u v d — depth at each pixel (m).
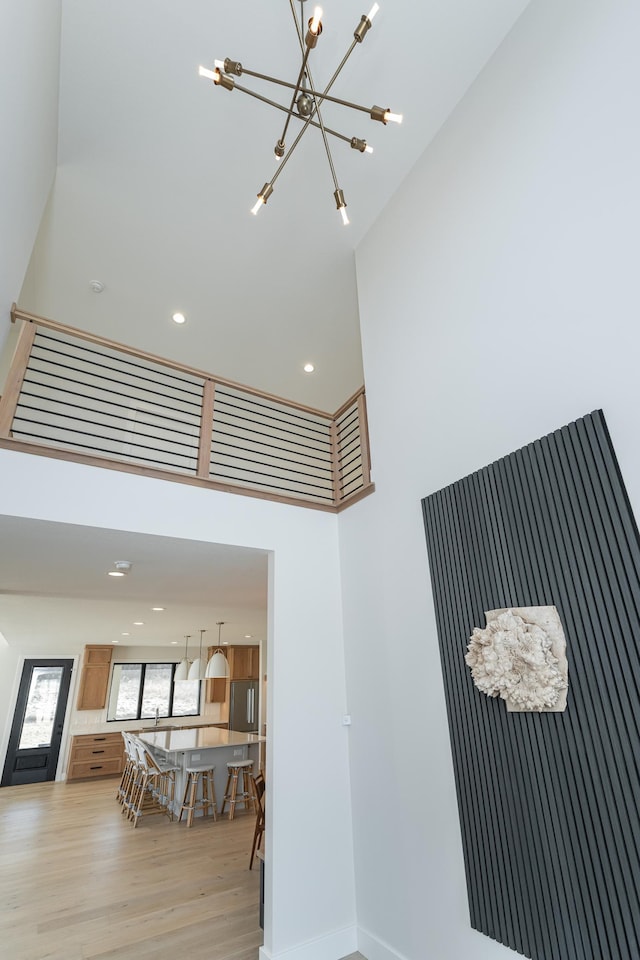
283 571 3.68
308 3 2.94
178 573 4.30
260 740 6.67
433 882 2.61
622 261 2.20
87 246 4.56
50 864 4.58
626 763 1.82
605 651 1.95
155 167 3.86
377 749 3.21
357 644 3.60
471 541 2.67
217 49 3.16
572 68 2.62
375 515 3.64
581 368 2.30
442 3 2.95
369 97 3.44
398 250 3.93
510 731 2.29
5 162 2.26
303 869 3.04
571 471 2.21
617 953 1.75
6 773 8.94
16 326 5.52
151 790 6.96
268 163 3.86
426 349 3.39
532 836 2.11
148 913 3.52
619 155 2.30
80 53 3.12
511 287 2.78
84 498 3.03
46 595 5.20
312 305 5.41
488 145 3.14
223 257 4.73
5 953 3.03
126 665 10.91
